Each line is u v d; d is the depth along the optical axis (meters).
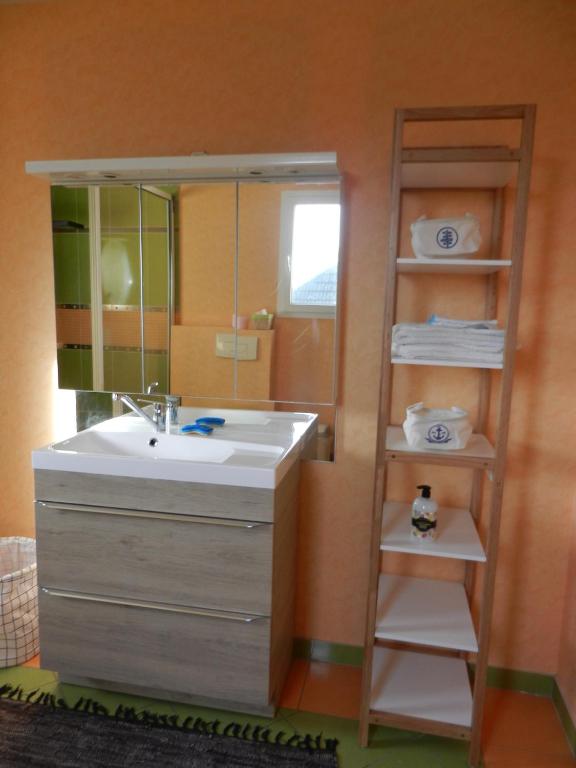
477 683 1.61
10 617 1.99
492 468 1.52
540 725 1.82
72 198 2.05
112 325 2.11
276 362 1.99
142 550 1.69
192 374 2.06
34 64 2.03
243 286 1.97
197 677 1.72
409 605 1.83
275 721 1.79
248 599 1.64
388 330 1.53
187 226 1.98
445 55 1.75
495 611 1.98
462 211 1.82
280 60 1.85
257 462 1.67
